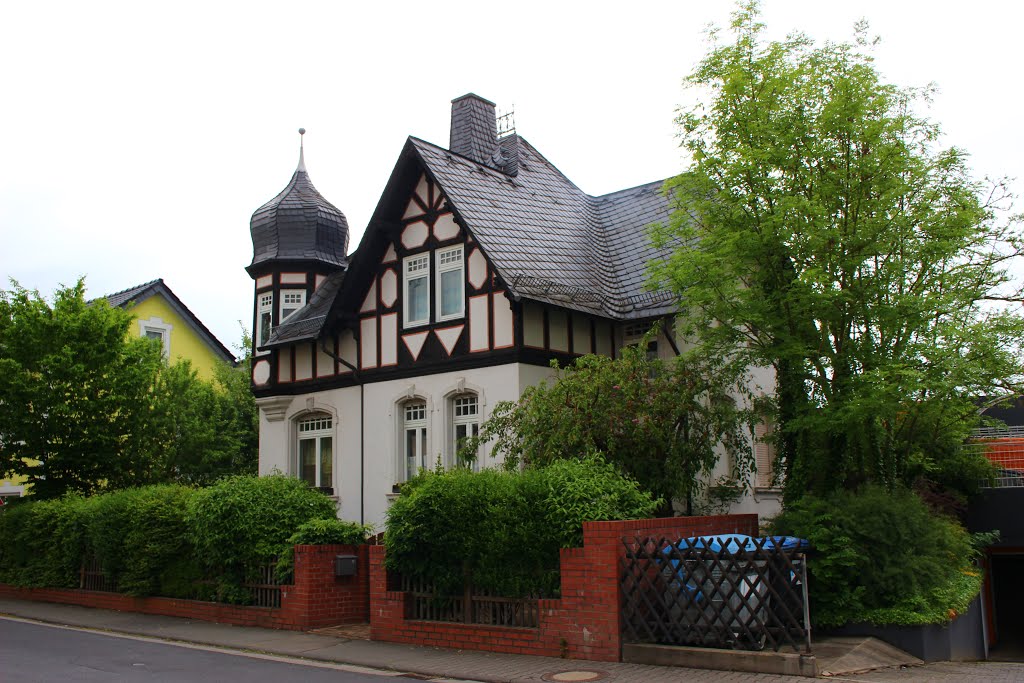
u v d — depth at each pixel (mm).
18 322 19938
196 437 25062
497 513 10812
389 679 9602
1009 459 18312
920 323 12039
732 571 9430
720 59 13016
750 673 9023
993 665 10305
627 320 17938
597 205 22875
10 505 19812
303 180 23828
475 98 22688
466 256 17641
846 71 12438
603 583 9992
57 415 19719
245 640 12430
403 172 18688
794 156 12516
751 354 12992
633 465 13234
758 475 17297
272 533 13992
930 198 12125
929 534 11336
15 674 10008
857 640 10445
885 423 13555
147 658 11203
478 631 10969
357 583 13859
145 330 33781
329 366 20234
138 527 15617
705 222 13234
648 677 8953
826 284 12094
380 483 18688
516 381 16344
